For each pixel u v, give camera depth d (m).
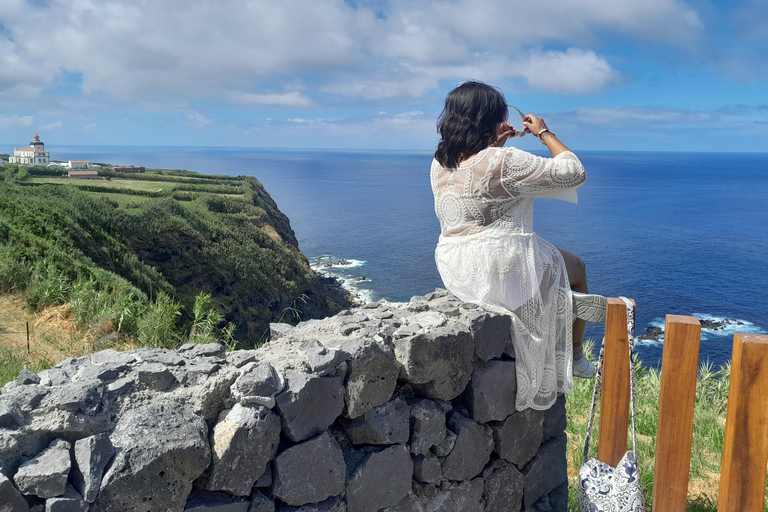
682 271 68.69
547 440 3.01
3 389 1.70
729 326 45.59
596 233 99.88
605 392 2.56
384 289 63.75
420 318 2.56
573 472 3.67
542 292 2.67
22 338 6.52
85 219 31.16
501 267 2.57
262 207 82.19
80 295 7.67
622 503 2.34
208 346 2.18
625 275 66.44
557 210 140.38
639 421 4.68
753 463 2.11
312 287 56.66
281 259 56.31
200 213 57.66
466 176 2.63
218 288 46.84
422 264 77.75
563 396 3.03
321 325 2.48
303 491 1.96
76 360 1.96
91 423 1.62
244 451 1.79
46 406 1.59
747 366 2.07
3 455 1.49
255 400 1.84
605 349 2.54
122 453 1.58
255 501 1.86
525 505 2.88
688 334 2.26
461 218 2.70
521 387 2.65
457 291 2.81
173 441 1.66
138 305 7.41
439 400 2.43
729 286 60.97
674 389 2.30
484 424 2.61
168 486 1.64
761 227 110.12
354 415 2.12
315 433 2.01
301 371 2.01
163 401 1.80
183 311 7.84
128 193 69.00
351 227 116.31
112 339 6.82
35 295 8.01
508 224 2.61
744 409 2.10
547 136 2.70
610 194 184.50
